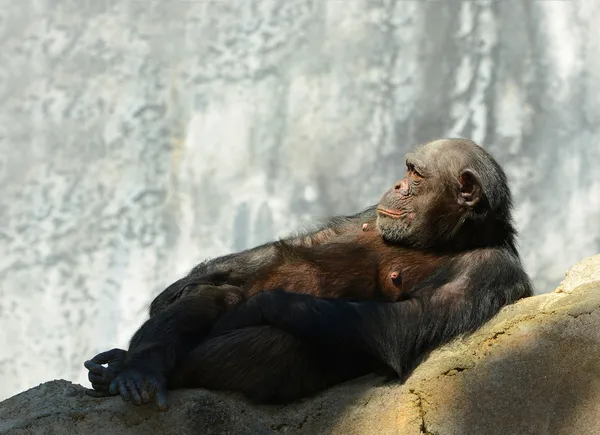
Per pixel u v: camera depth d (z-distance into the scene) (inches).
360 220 688.4
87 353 1626.5
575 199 1701.5
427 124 1731.1
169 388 552.1
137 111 1721.2
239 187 1697.8
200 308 576.1
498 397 501.0
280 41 1756.9
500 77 1752.0
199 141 1720.0
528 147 1728.6
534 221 1697.8
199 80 1745.8
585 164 1713.8
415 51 1753.2
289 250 645.3
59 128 1715.1
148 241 1674.5
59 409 550.3
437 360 544.4
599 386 492.1
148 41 1754.4
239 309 567.2
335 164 1713.8
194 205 1695.4
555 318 517.7
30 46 1743.4
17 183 1691.7
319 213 1694.1
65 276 1654.8
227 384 545.3
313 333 553.9
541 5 1768.0
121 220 1680.6
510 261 608.7
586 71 1743.4
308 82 1742.1
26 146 1707.7
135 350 553.9
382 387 541.0
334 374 572.1
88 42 1748.3
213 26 1760.6
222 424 527.5
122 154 1708.9
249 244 1681.8
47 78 1732.3
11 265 1658.5
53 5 1759.4
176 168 1708.9
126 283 1654.8
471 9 1760.6
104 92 1732.3
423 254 631.8
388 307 572.1
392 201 643.5
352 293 625.6
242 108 1734.7
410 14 1761.8
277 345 548.4
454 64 1754.4
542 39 1765.5
